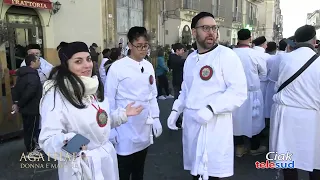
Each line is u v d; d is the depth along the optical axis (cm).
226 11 2555
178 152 476
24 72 441
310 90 296
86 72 197
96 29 1212
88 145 200
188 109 263
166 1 1706
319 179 316
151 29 1600
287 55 316
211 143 247
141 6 1580
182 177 388
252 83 436
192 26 259
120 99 295
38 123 464
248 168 414
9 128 544
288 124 311
